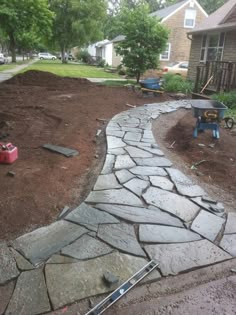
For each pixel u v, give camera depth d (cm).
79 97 994
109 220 289
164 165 436
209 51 1459
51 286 208
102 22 4044
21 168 390
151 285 219
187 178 398
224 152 503
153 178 389
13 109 751
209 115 536
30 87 1196
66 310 193
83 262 231
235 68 1102
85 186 365
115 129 620
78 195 343
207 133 593
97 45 4678
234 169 434
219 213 317
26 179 358
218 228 289
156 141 559
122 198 332
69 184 365
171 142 567
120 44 1523
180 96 1179
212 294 216
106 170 405
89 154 474
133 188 357
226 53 1314
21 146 477
